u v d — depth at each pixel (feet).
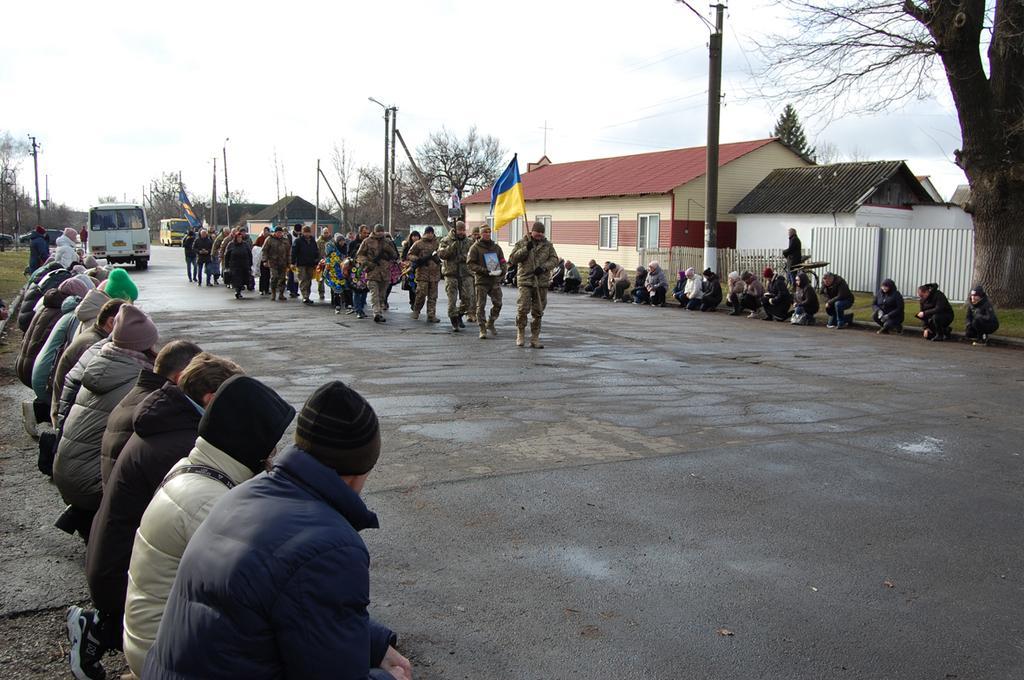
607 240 130.11
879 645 13.05
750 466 22.52
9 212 257.14
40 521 17.98
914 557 16.58
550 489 20.21
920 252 75.10
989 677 12.19
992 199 60.13
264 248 69.15
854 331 57.88
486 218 161.07
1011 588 15.24
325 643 6.40
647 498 19.74
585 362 39.52
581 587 14.93
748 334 53.72
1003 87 59.00
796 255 75.87
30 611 13.96
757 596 14.70
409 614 13.83
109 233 118.21
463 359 39.42
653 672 12.16
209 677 6.45
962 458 23.89
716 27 74.64
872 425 27.78
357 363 37.68
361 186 257.14
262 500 6.84
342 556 6.57
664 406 29.86
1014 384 36.50
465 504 19.06
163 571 8.86
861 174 107.96
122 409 12.25
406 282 58.70
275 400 9.25
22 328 34.09
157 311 60.34
